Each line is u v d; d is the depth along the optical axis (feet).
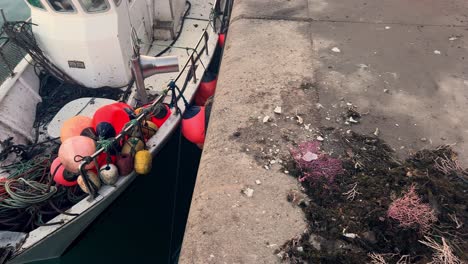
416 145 9.71
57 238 10.68
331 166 9.02
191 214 8.38
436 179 8.54
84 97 14.53
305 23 14.34
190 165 15.34
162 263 13.65
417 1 15.46
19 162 12.27
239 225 8.01
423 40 13.37
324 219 8.01
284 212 8.23
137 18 15.51
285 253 7.52
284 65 12.37
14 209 10.82
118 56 14.16
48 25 13.52
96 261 13.00
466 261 7.23
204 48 15.96
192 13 19.33
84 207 10.66
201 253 7.57
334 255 7.41
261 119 10.44
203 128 12.78
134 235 13.47
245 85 11.61
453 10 14.90
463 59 12.53
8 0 28.48
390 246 7.57
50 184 10.78
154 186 13.35
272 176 8.96
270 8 15.26
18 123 13.16
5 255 9.96
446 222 7.83
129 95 14.66
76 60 14.10
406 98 11.10
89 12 13.20
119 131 11.72
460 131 10.12
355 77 11.85
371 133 10.02
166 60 13.09
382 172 8.84
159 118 13.21
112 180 10.85
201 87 15.52
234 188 8.73
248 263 7.39
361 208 8.13
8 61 13.70
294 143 9.73
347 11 14.98
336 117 10.49
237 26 14.40
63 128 11.66
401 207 7.80
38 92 14.82
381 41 13.37
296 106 10.82
